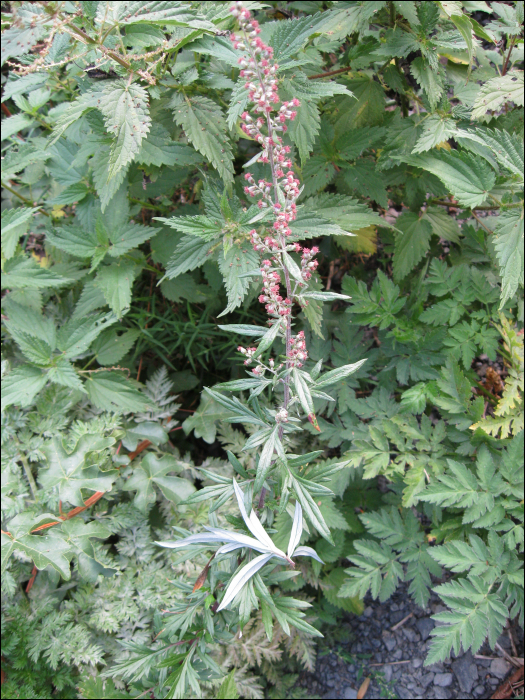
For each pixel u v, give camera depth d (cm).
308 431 69
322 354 69
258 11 70
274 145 42
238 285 53
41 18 50
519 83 58
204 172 62
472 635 56
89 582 60
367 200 74
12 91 64
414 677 71
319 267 79
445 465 62
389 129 62
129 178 66
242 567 42
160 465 65
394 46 59
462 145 60
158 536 67
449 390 63
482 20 77
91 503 58
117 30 51
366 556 63
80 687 56
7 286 67
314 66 62
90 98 53
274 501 47
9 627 61
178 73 56
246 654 64
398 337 65
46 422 66
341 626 75
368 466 62
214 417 69
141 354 76
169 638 50
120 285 63
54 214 76
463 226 71
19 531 56
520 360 63
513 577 58
